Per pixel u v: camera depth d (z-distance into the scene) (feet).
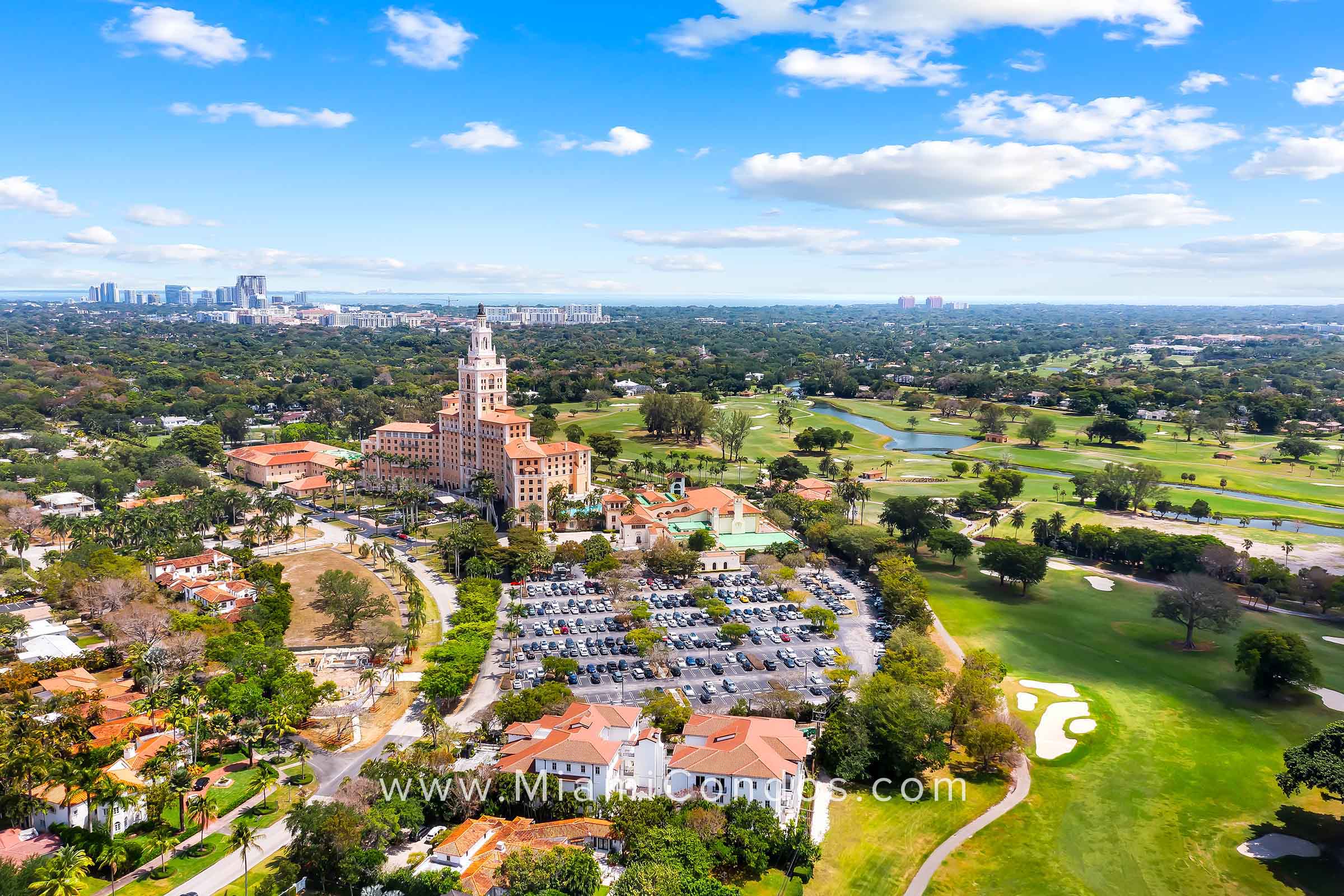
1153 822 485.56
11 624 647.56
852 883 425.28
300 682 572.51
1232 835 473.26
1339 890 428.15
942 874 435.12
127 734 504.02
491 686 621.31
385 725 566.36
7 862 387.96
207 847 435.94
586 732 486.38
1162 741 574.97
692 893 376.48
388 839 433.89
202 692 554.46
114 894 397.80
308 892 407.03
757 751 472.03
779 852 434.30
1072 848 459.73
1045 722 598.75
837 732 522.06
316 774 505.25
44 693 555.28
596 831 436.35
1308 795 512.63
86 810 445.37
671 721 540.93
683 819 438.81
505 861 401.49
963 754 560.20
